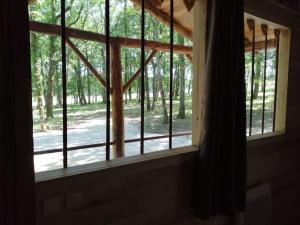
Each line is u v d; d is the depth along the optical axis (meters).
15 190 0.96
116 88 2.91
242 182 1.89
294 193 3.08
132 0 2.42
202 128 1.73
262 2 2.30
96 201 1.33
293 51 2.81
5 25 0.92
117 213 1.42
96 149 3.46
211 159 1.70
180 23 2.94
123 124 2.96
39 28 2.17
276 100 2.86
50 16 3.72
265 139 2.53
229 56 1.74
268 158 2.62
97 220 1.34
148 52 3.37
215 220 2.01
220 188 1.79
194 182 1.83
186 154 1.77
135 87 5.47
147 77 6.09
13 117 0.94
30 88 0.97
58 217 1.20
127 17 5.78
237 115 1.85
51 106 3.80
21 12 0.94
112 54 2.86
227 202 1.79
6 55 0.93
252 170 2.43
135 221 1.51
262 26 2.59
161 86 6.05
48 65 3.83
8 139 0.95
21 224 0.97
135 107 5.62
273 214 2.75
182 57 5.05
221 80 1.71
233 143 1.79
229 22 1.73
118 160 1.49
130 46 2.98
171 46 1.83
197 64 1.89
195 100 1.92
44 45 3.81
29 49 0.96
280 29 2.74
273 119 2.90
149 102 6.12
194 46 1.90
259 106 3.56
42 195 1.15
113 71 2.88
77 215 1.26
